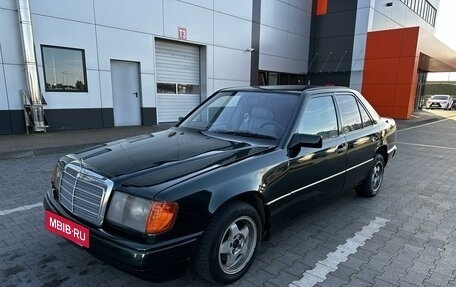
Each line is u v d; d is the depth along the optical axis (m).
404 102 19.25
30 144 8.09
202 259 2.43
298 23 20.52
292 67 20.73
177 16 13.24
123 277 2.75
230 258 2.65
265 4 17.69
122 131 10.84
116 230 2.28
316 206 3.63
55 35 10.00
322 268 2.99
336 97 4.05
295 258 3.15
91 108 11.12
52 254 3.09
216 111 3.89
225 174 2.54
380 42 19.58
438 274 2.95
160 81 13.52
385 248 3.41
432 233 3.81
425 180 6.18
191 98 14.86
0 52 9.12
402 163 7.77
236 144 3.12
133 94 12.43
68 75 10.46
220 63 15.46
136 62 12.24
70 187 2.58
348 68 21.00
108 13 11.12
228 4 15.38
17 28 9.30
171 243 2.20
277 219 3.05
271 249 3.32
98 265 2.92
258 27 17.44
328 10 21.33
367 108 4.77
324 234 3.70
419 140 12.03
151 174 2.39
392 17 23.33
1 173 5.94
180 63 14.14
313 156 3.34
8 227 3.65
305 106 3.45
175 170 2.47
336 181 3.84
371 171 4.80
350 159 4.04
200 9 14.10
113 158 2.71
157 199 2.17
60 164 2.88
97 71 11.10
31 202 4.45
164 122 13.84
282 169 2.97
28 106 9.62
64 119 10.55
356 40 20.48
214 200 2.40
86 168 2.54
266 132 3.31
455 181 6.14
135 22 11.89
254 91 3.88
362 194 4.98
